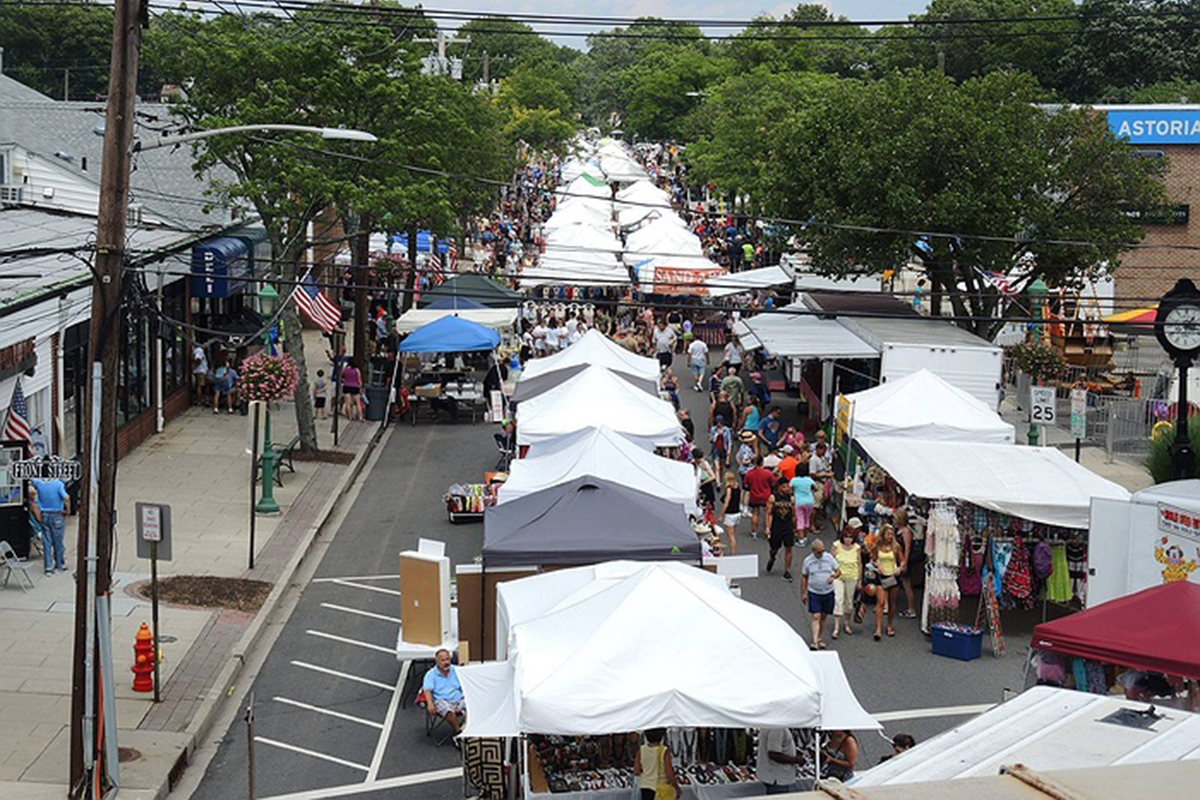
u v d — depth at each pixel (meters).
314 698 21.28
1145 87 101.56
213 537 28.89
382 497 33.66
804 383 42.59
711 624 16.27
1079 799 6.37
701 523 26.53
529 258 67.19
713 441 34.84
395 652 23.19
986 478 25.12
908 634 24.48
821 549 23.14
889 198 40.25
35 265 29.89
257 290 48.34
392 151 36.53
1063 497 24.19
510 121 93.69
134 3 17.25
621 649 15.88
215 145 34.47
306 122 35.78
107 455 17.39
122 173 17.44
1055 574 24.61
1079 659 17.58
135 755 18.44
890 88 42.81
